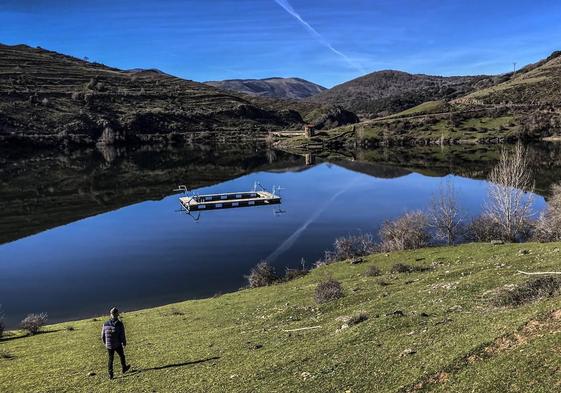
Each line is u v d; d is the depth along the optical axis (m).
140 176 123.12
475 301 18.91
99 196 94.50
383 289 25.56
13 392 17.09
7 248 56.59
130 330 25.98
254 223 64.31
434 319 17.22
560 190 46.34
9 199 92.12
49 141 194.62
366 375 13.34
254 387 14.40
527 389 10.02
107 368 19.05
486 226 41.97
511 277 21.12
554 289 17.25
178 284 40.22
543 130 198.25
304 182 106.69
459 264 29.73
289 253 48.22
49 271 46.12
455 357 12.38
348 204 76.19
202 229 62.09
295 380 14.23
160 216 73.00
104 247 55.03
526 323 12.88
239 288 37.94
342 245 43.41
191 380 16.08
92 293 39.03
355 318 19.38
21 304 37.00
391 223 45.09
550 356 10.78
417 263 32.88
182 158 168.62
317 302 25.52
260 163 152.00
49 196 95.12
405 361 13.52
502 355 11.69
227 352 18.95
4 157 162.88
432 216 55.72
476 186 88.56
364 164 141.75
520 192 41.97
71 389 16.86
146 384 16.36
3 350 23.73
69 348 23.22
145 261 48.12
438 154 166.25
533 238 38.94
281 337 19.83
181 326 25.84
